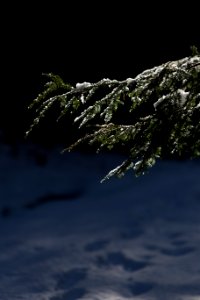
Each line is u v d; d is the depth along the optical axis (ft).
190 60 7.98
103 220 25.16
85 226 24.41
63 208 28.30
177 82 8.02
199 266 18.40
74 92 8.37
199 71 7.98
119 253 20.27
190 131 8.37
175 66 7.98
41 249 21.36
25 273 18.66
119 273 18.40
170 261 19.25
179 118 8.23
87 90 8.36
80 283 17.48
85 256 20.18
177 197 27.71
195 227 23.08
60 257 20.20
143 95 8.32
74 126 35.73
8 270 19.06
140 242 21.59
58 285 17.58
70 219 25.91
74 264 19.34
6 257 20.63
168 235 22.29
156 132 8.46
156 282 17.25
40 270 18.89
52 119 35.65
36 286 17.46
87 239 22.30
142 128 8.59
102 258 19.92
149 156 8.58
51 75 8.42
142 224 23.99
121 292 16.70
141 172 8.79
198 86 8.05
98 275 18.16
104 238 22.29
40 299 16.39
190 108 8.19
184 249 20.42
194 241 21.18
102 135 8.83
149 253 20.26
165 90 8.21
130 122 32.35
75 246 21.43
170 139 8.46
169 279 17.42
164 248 20.74
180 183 30.27
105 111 8.23
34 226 25.18
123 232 23.03
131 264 19.24
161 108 8.25
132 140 8.74
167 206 26.48
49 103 8.45
